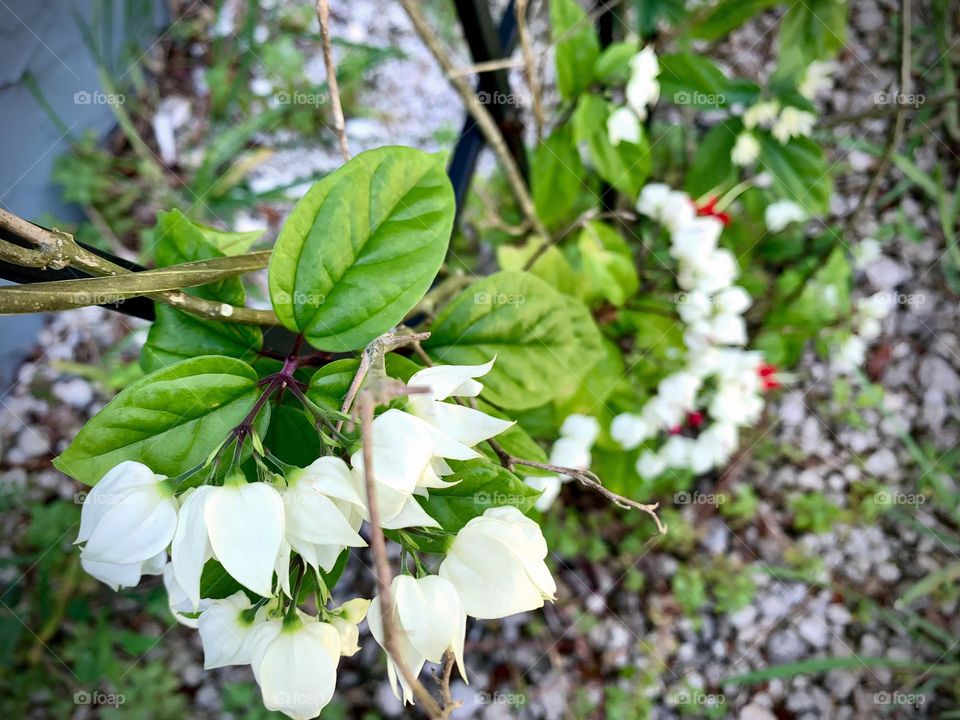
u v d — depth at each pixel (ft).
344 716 1.96
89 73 2.28
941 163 2.45
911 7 2.49
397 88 2.52
